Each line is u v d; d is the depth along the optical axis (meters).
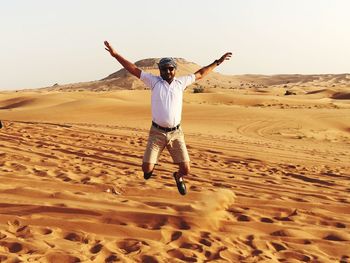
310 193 8.50
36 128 17.14
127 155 12.17
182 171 5.77
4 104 61.84
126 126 27.77
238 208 6.85
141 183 8.21
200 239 5.39
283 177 10.34
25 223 5.54
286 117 35.81
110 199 6.88
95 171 9.20
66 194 6.89
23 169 8.84
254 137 26.23
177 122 5.57
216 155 13.84
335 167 13.56
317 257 5.10
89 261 4.54
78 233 5.31
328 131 31.86
